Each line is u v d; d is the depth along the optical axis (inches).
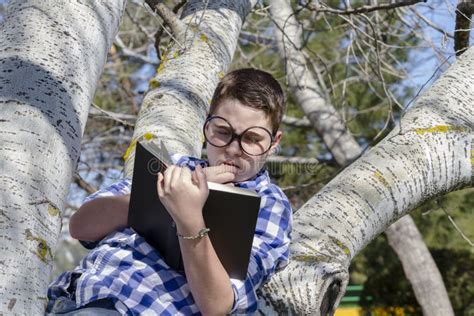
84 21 123.2
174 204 89.1
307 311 110.2
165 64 183.9
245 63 445.1
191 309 96.4
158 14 198.2
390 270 566.9
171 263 97.7
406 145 141.6
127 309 94.9
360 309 576.1
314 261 115.8
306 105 420.5
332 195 131.7
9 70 109.1
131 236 101.0
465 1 210.1
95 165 473.7
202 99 169.6
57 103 107.3
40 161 99.8
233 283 94.7
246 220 92.8
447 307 448.1
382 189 133.5
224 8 206.5
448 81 158.9
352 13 254.2
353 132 482.6
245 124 100.3
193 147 153.6
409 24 353.7
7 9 124.6
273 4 381.4
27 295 89.4
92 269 98.9
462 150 143.9
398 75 385.4
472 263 551.2
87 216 106.4
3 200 94.3
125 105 495.5
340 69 477.4
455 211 515.5
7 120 102.0
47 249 94.9
